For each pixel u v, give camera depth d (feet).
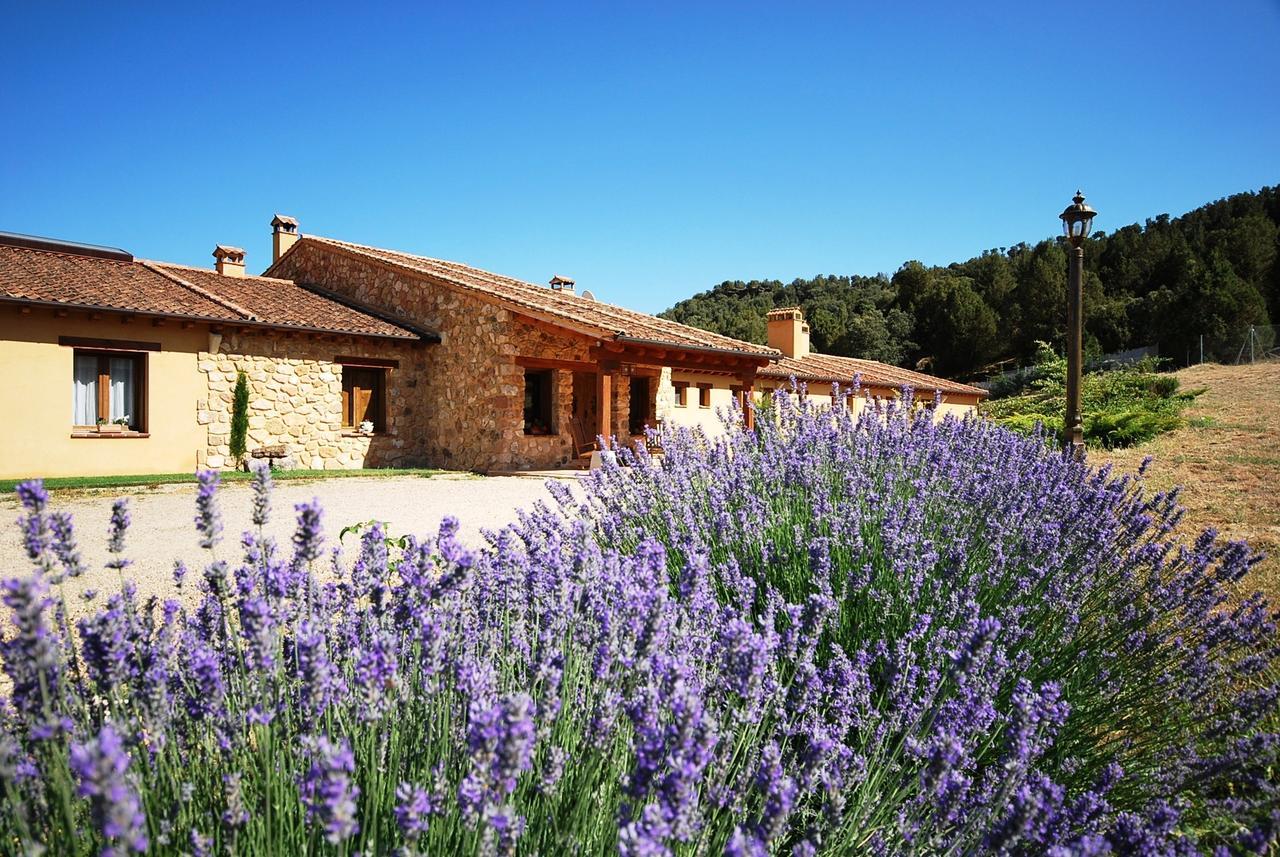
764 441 14.92
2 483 33.40
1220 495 23.48
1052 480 14.96
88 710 5.24
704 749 3.95
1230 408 56.18
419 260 64.90
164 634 5.44
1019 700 6.11
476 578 7.30
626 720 5.62
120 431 40.40
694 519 11.46
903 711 7.07
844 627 9.12
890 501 11.45
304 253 64.03
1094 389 65.21
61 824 4.34
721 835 4.93
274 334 46.01
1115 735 8.41
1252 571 14.58
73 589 14.73
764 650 5.11
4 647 4.29
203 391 43.01
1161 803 5.91
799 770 6.11
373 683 4.58
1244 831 5.77
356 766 5.21
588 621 6.95
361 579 7.36
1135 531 12.41
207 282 50.19
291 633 6.34
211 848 4.13
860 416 15.62
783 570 10.11
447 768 5.04
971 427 17.30
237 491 33.86
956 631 8.45
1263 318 130.93
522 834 4.62
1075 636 9.93
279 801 4.42
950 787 5.33
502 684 6.17
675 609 6.76
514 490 34.83
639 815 4.54
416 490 34.78
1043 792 5.49
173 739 5.09
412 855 3.62
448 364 51.85
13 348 36.50
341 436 49.11
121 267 47.62
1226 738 7.48
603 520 12.16
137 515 26.27
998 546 10.53
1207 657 8.68
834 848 5.38
